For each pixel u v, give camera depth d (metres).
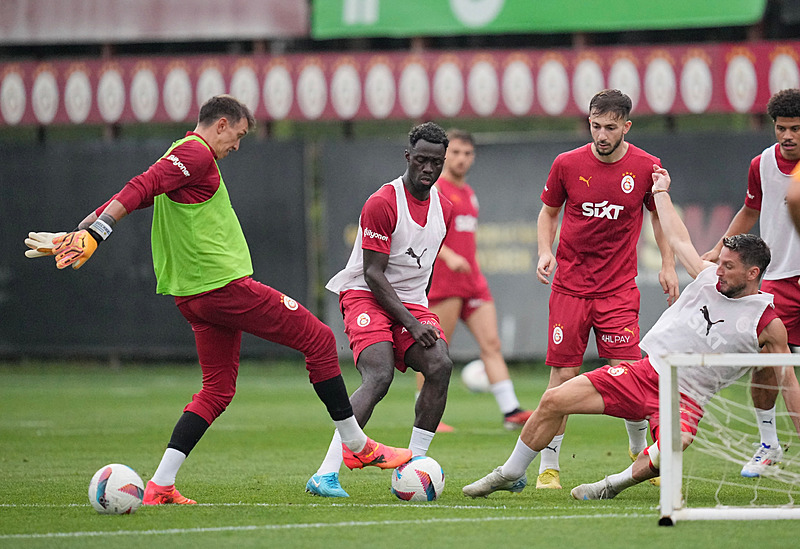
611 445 30.62
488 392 53.16
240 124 19.30
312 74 58.59
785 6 56.50
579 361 23.33
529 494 20.61
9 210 62.47
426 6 57.50
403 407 45.25
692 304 19.41
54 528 16.14
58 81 61.59
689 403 19.41
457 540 14.97
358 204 59.31
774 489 21.27
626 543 14.70
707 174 55.81
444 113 57.69
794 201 13.01
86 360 68.69
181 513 17.58
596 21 56.03
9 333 62.91
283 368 67.31
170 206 18.70
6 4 62.12
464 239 34.91
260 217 60.34
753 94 55.31
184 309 19.16
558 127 68.00
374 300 20.84
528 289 57.56
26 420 38.75
